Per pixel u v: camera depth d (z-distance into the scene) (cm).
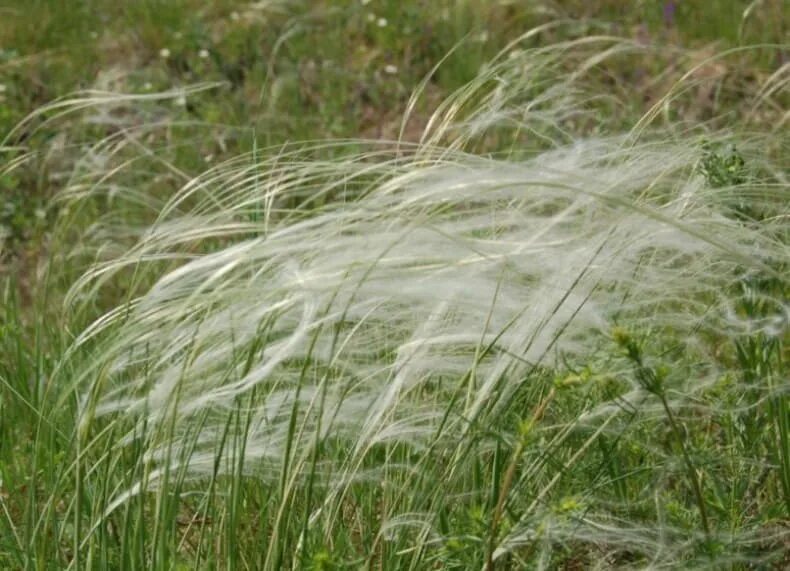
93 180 746
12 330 559
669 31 986
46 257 716
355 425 392
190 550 408
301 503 393
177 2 1169
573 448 392
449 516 377
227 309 356
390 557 361
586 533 368
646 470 388
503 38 1020
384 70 1010
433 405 390
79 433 364
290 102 952
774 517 387
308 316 345
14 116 912
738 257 342
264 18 1084
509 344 365
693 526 368
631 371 359
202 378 393
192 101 942
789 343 477
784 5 966
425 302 376
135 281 409
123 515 388
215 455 382
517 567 355
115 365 397
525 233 384
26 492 466
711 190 397
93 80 982
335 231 352
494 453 375
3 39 1102
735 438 416
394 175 413
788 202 446
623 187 398
